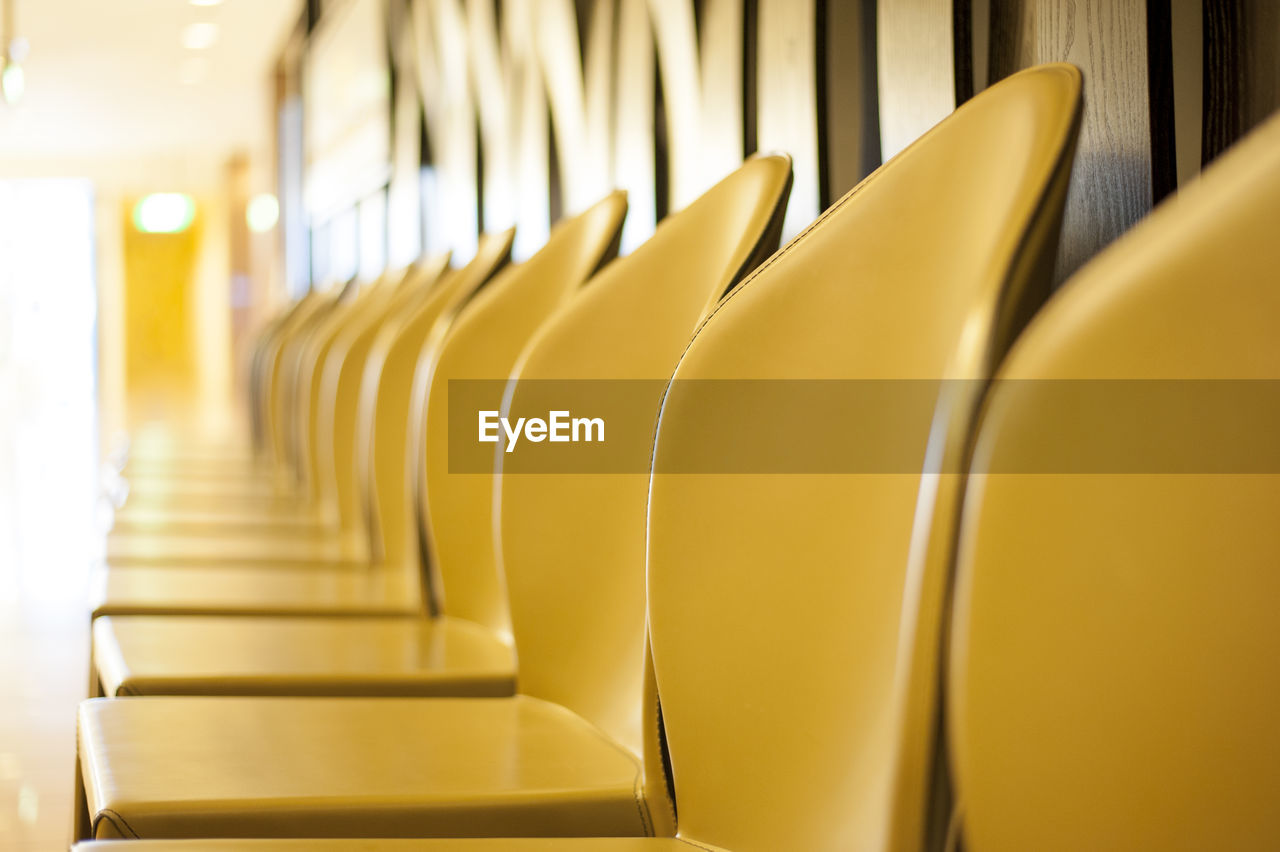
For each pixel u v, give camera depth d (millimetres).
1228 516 495
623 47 2264
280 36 8469
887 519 736
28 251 17516
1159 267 498
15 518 5355
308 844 749
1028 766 545
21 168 15062
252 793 870
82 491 6348
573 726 1107
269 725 1066
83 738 1017
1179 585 507
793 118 1634
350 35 5664
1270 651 496
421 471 1617
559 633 1159
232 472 3855
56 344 17594
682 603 847
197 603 1642
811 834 763
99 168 15180
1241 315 478
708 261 1077
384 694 1273
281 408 3605
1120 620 519
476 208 3334
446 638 1495
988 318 599
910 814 607
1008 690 545
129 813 833
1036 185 634
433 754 1000
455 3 3539
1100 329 513
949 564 588
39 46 8664
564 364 1166
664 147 2109
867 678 738
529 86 2852
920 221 741
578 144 2533
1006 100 700
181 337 20172
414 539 1646
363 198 5355
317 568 2051
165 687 1218
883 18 1361
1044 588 532
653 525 860
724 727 823
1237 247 476
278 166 9039
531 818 901
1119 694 524
